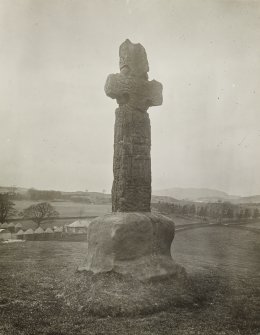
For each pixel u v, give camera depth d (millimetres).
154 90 11758
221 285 11047
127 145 11016
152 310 8414
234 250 18547
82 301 8711
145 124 11469
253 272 13523
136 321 7734
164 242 10812
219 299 9625
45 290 9969
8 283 10656
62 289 9805
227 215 26812
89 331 7094
